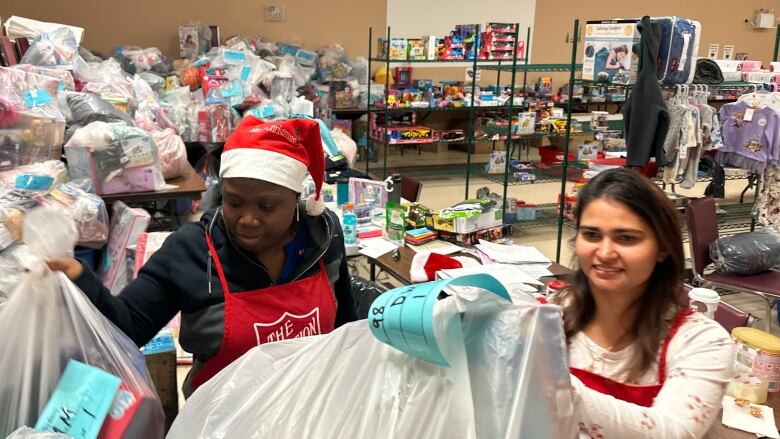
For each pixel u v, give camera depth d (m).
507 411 0.72
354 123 7.70
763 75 5.18
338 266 1.50
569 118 4.27
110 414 0.90
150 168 3.23
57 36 4.39
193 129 5.40
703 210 3.59
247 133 1.25
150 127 4.04
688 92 4.26
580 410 0.98
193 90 5.93
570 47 9.33
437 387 0.75
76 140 3.04
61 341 0.94
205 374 1.36
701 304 2.07
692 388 1.19
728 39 10.47
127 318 1.23
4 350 0.88
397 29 8.27
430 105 6.75
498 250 3.00
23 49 4.39
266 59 6.58
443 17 8.46
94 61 5.66
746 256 3.44
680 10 9.97
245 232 1.25
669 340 1.29
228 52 5.96
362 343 0.84
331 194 3.61
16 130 2.95
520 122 5.85
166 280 1.32
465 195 6.47
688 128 4.04
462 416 0.72
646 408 1.07
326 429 0.79
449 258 2.75
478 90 7.16
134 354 1.03
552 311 0.75
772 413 1.63
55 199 2.60
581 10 9.26
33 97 3.14
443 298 0.76
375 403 0.78
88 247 2.77
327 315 1.42
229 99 5.60
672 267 1.28
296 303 1.36
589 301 1.38
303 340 0.99
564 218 4.84
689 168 4.28
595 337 1.36
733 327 2.09
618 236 1.22
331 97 7.06
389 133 6.92
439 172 7.97
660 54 3.97
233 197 1.22
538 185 7.57
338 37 8.02
